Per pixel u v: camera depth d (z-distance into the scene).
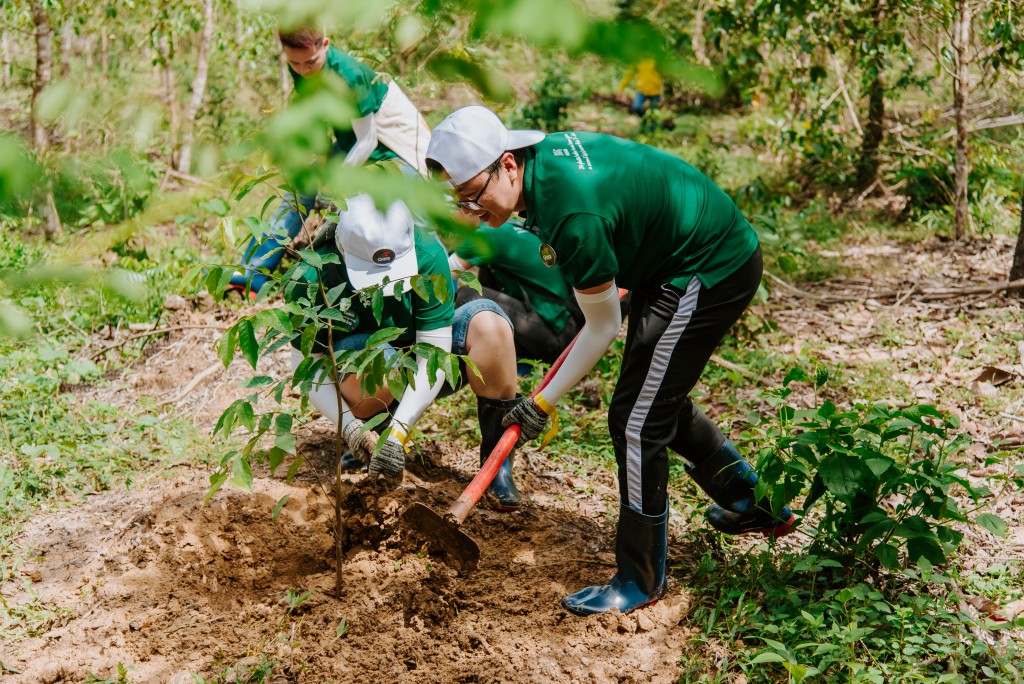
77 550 3.31
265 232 2.61
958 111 6.66
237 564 3.14
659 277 2.70
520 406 2.89
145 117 0.62
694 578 3.09
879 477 2.80
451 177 2.32
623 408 2.77
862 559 2.95
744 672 2.57
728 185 8.47
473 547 2.86
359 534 3.20
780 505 2.83
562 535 3.35
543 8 0.53
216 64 8.98
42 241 5.38
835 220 7.54
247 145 0.66
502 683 2.63
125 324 5.04
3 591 3.08
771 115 9.63
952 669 2.50
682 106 12.23
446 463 3.86
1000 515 3.38
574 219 2.40
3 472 3.59
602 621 2.85
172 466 3.85
